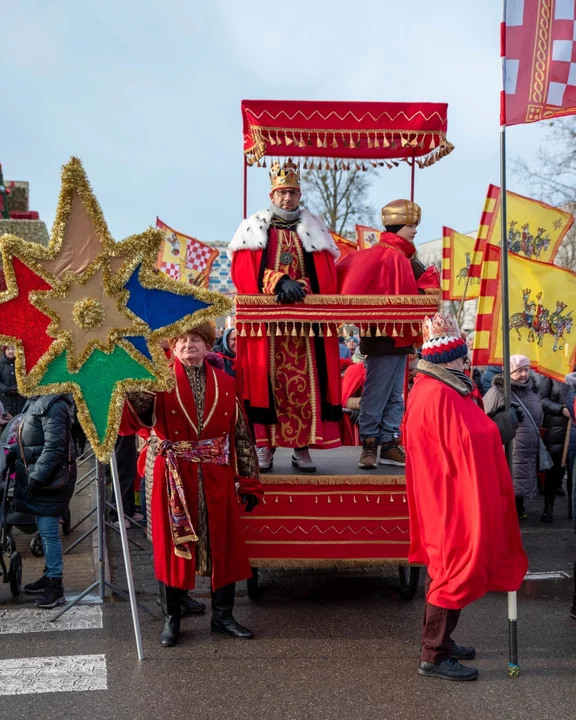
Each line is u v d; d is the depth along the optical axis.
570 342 5.44
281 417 5.33
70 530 7.23
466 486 3.88
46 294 4.10
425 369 4.12
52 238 4.13
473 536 3.85
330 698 3.90
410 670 4.23
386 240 5.57
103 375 4.18
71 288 4.14
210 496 4.54
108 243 4.15
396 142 5.54
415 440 4.05
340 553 5.15
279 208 5.43
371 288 5.39
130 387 4.18
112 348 4.17
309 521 5.14
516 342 5.37
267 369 5.21
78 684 4.06
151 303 4.23
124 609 5.21
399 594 5.61
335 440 5.43
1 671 4.21
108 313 4.18
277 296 5.09
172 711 3.78
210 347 4.73
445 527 3.92
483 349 5.22
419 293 5.50
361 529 5.17
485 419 4.04
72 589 5.64
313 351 5.35
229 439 4.68
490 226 7.15
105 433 4.18
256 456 4.78
